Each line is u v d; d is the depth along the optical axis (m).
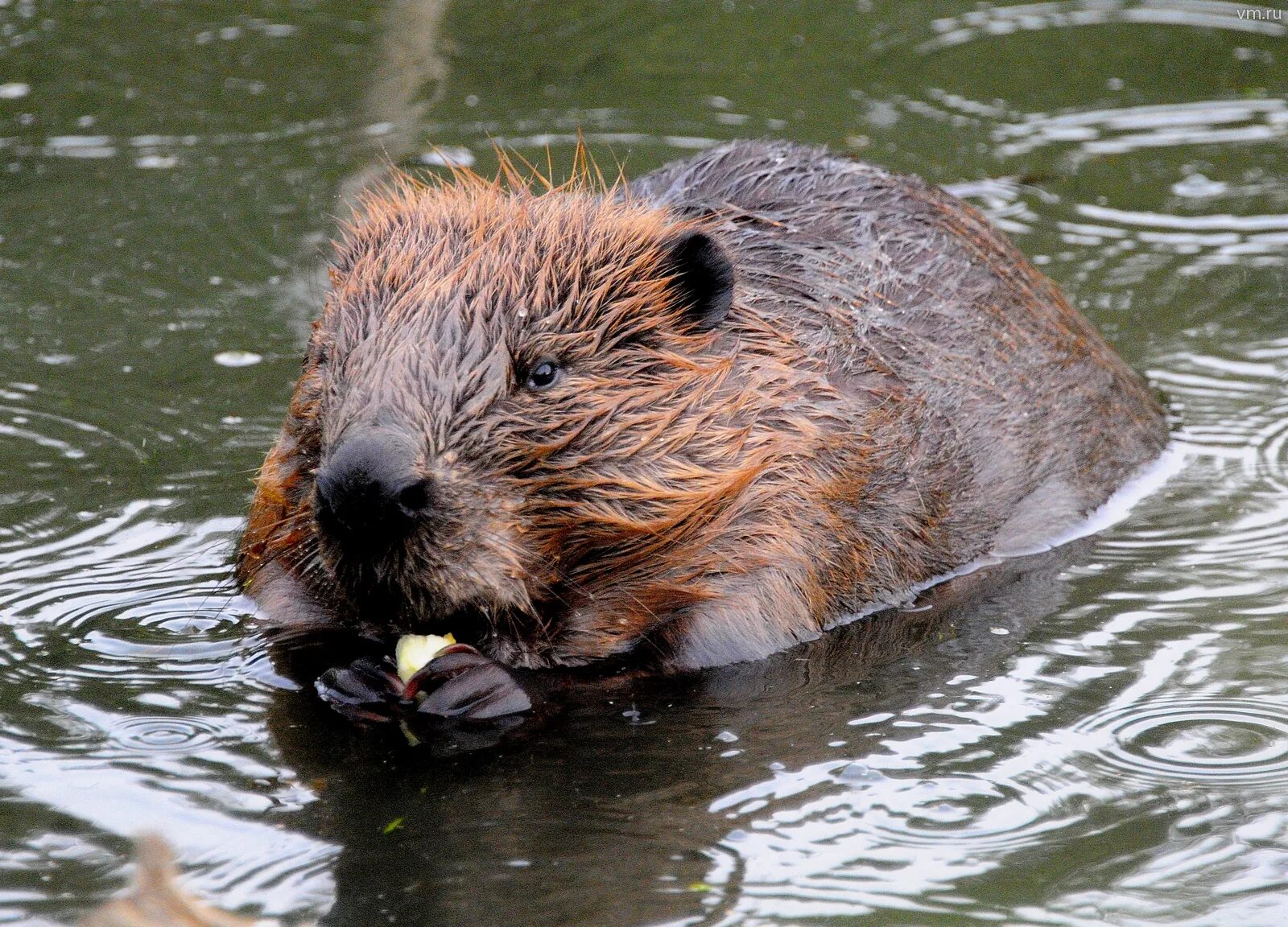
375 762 7.05
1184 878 6.21
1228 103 14.91
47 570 8.77
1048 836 6.52
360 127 14.16
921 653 8.24
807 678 7.92
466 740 7.26
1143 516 9.91
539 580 7.63
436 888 6.08
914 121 14.48
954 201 10.48
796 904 6.02
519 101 14.61
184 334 11.49
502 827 6.53
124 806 6.61
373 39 15.80
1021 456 9.72
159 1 16.42
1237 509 9.89
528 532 7.49
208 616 8.37
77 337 11.41
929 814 6.68
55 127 14.13
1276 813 6.66
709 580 8.01
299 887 6.07
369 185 13.17
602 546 7.72
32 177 13.41
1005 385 9.75
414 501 6.93
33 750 7.04
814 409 8.43
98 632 8.16
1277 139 14.34
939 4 16.72
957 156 13.95
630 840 6.44
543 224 7.91
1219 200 13.52
